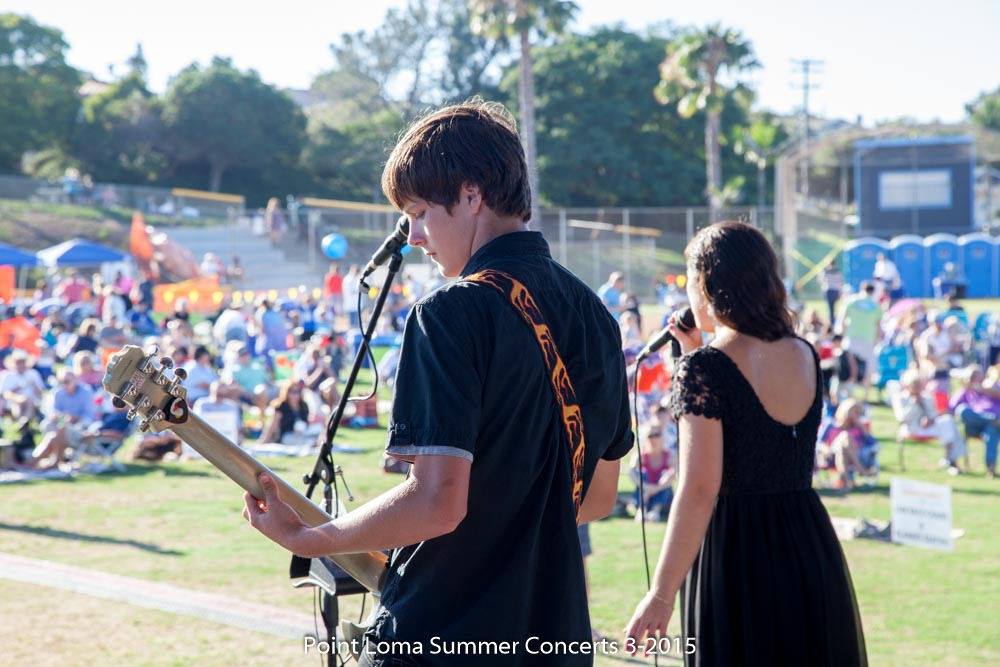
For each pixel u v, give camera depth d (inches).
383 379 653.3
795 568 107.2
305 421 523.5
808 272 1631.4
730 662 108.2
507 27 1584.6
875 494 412.5
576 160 2413.9
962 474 453.1
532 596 80.5
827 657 106.8
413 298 959.6
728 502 108.5
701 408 106.2
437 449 75.4
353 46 2950.3
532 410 79.5
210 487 417.7
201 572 286.8
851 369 588.7
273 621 238.4
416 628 79.7
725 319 109.4
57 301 971.9
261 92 2465.6
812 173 1883.6
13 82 2288.4
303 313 898.7
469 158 82.5
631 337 569.3
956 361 597.9
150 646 220.8
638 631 105.3
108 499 393.1
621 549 319.9
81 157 2383.1
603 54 2492.6
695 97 1831.9
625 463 430.3
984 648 226.8
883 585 279.0
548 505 81.7
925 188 1754.4
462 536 79.6
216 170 2450.8
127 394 83.2
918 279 1560.0
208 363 546.3
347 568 90.4
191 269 1322.6
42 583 270.7
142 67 3016.7
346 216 1569.9
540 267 84.4
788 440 108.2
